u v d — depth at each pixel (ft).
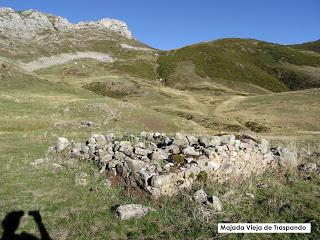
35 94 189.37
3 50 439.22
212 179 45.75
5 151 68.90
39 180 46.85
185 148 48.78
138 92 284.41
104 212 36.45
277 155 58.18
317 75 409.28
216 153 47.57
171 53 477.77
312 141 101.30
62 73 366.63
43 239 31.30
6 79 200.64
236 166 49.52
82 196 40.91
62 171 51.01
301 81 394.52
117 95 280.10
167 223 34.06
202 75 372.99
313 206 38.01
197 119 197.47
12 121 130.00
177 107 236.43
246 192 41.93
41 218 35.22
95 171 50.06
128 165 44.62
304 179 50.01
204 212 35.09
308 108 209.87
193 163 44.83
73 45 528.22
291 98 236.22
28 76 215.10
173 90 311.88
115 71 386.93
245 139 57.47
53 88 207.00
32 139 89.92
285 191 43.24
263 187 44.78
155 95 275.80
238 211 36.27
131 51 513.45
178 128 150.61
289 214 35.94
